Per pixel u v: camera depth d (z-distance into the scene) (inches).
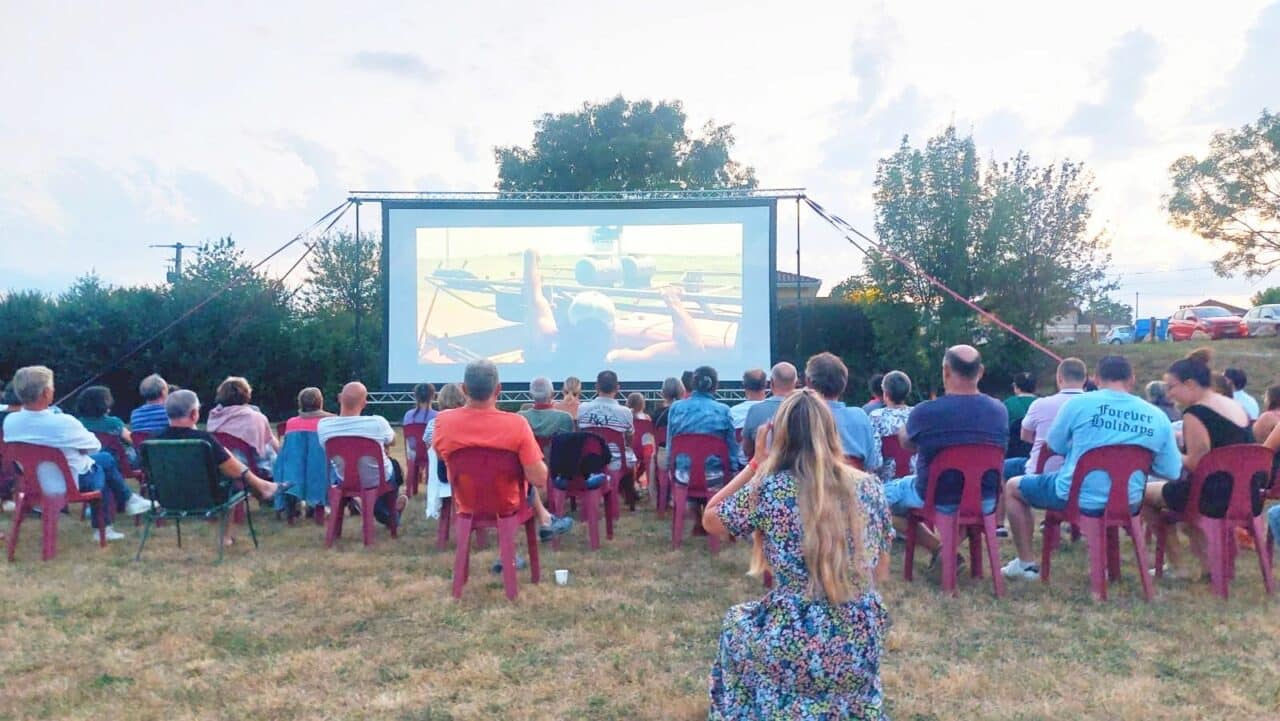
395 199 407.5
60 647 134.3
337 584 167.2
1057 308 652.1
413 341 408.8
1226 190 765.3
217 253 577.0
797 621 81.7
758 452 100.3
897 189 651.5
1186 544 202.1
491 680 119.9
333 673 122.8
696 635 138.3
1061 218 650.2
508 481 156.3
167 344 538.0
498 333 410.0
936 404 156.5
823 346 719.1
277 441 235.3
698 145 987.9
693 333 409.7
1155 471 154.2
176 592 162.4
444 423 154.9
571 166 954.1
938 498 158.2
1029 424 187.5
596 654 129.7
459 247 409.4
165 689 117.6
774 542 84.0
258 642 135.7
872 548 83.5
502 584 166.4
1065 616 145.9
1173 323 911.7
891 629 138.8
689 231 409.1
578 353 410.6
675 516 198.2
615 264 410.6
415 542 206.1
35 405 188.1
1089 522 154.6
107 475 210.1
